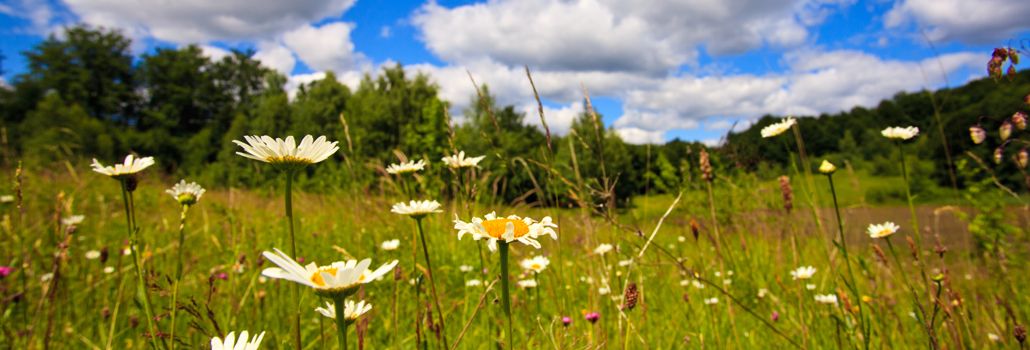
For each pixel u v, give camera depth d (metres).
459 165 2.69
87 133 34.25
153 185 9.01
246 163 22.73
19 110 51.47
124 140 46.88
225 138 42.19
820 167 1.93
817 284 3.43
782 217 4.61
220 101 64.44
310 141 1.20
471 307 3.12
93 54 58.19
